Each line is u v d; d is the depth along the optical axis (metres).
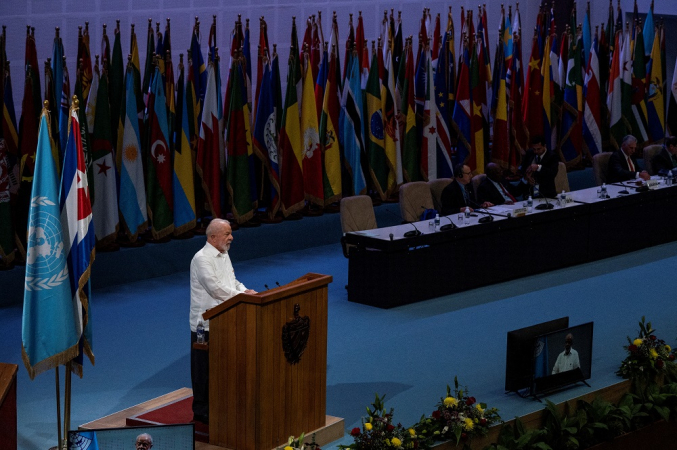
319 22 43.25
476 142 47.81
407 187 38.62
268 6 45.41
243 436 22.03
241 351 21.67
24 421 24.77
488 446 24.86
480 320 33.50
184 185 38.59
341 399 26.44
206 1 43.31
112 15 40.81
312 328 22.83
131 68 37.03
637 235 43.22
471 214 38.31
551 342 26.80
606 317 34.03
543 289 37.38
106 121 36.41
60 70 36.41
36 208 21.36
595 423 26.67
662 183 45.16
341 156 43.97
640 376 28.59
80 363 22.48
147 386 27.22
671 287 37.81
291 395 22.52
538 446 25.27
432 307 34.91
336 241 43.66
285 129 41.19
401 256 34.66
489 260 37.56
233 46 40.56
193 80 38.78
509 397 26.83
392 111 44.22
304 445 22.11
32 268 21.36
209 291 22.97
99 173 36.59
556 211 39.59
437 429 24.23
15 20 38.25
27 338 21.44
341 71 48.62
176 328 32.25
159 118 37.59
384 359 29.59
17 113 39.03
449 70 47.72
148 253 37.88
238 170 40.06
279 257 41.34
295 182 41.59
